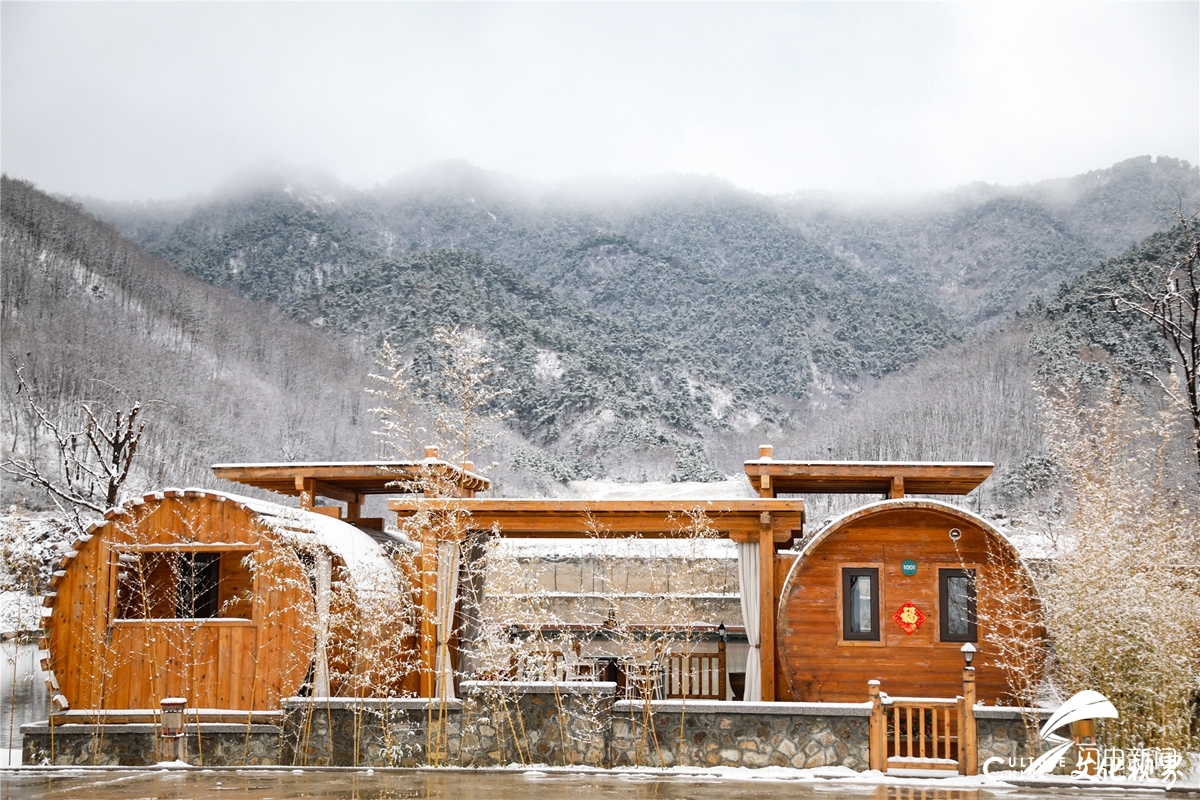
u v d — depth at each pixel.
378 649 12.42
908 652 12.77
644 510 13.20
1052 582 11.21
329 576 12.30
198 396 69.25
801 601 13.02
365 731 11.30
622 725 10.83
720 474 82.00
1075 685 10.52
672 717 10.74
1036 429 56.44
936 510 12.74
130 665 12.28
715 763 10.57
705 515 13.18
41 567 21.80
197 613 14.49
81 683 12.24
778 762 10.45
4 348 58.84
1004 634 12.53
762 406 117.50
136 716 11.88
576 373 98.25
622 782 9.68
